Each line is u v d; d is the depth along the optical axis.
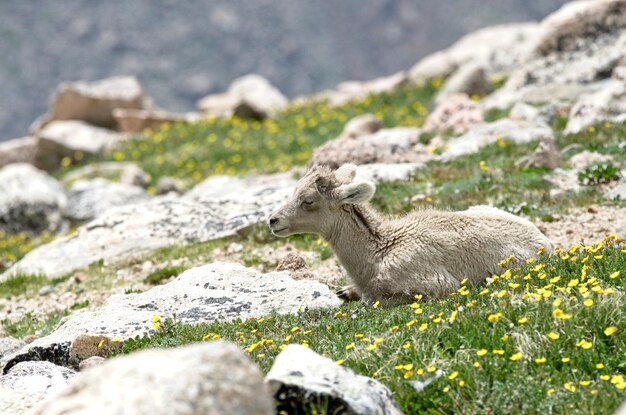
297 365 27.33
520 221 42.66
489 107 100.06
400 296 41.06
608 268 37.19
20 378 35.44
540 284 36.84
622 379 27.80
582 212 58.00
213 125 141.00
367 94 143.75
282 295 45.22
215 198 72.75
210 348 21.47
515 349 30.97
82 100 159.12
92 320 43.44
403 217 43.28
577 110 84.25
